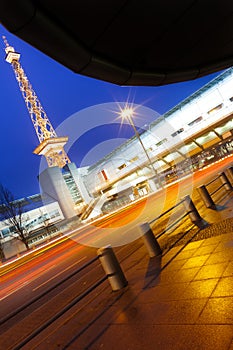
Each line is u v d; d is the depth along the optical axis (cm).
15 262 2828
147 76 625
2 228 5419
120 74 577
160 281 445
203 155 5034
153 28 496
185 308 323
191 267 450
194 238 621
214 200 967
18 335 496
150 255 610
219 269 396
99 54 509
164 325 305
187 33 548
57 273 1011
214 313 286
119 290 485
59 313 385
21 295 897
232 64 767
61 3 375
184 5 471
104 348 311
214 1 487
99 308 445
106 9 416
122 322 357
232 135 4747
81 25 429
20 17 360
